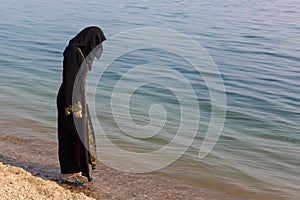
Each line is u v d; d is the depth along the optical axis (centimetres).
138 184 679
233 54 1931
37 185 578
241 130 1013
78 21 2712
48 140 836
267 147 918
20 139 832
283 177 775
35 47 1881
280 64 1772
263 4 4022
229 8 3675
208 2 4078
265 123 1078
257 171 790
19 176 595
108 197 623
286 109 1204
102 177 686
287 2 4247
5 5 3322
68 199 553
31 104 1089
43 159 737
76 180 644
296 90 1404
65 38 2133
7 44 1920
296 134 1009
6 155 744
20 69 1477
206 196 673
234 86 1416
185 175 738
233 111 1153
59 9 3247
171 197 653
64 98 599
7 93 1177
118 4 3688
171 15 3145
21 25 2461
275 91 1383
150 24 2694
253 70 1655
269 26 2784
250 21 2980
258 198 687
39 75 1409
